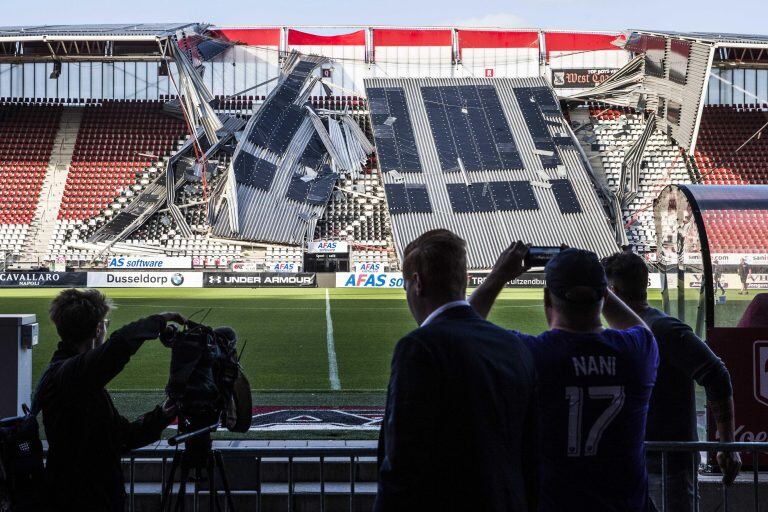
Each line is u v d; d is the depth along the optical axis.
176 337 3.58
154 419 3.51
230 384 3.62
